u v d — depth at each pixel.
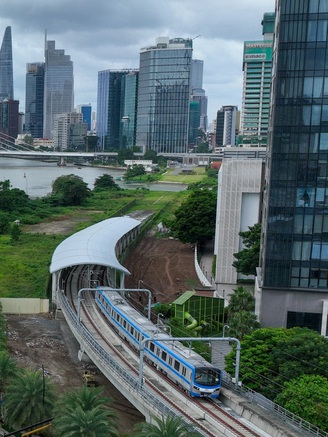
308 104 73.19
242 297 72.75
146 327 67.00
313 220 74.31
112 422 45.56
